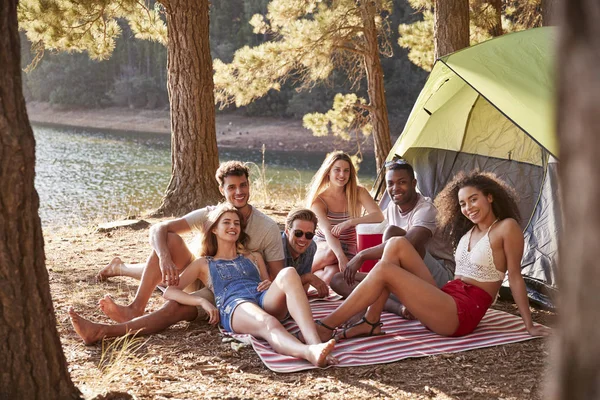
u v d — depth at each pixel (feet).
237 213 14.55
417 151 22.06
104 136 120.78
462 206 13.99
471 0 39.14
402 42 43.91
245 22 146.10
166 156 86.12
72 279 18.49
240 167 15.01
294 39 40.11
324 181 17.90
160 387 10.89
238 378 11.43
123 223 27.96
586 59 2.80
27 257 8.25
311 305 16.30
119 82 160.04
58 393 8.64
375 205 17.92
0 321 8.11
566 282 2.94
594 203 2.75
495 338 13.55
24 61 94.73
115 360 11.80
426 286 13.17
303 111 127.85
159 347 13.01
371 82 40.70
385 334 13.79
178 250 15.02
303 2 42.34
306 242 16.08
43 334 8.45
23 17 32.65
